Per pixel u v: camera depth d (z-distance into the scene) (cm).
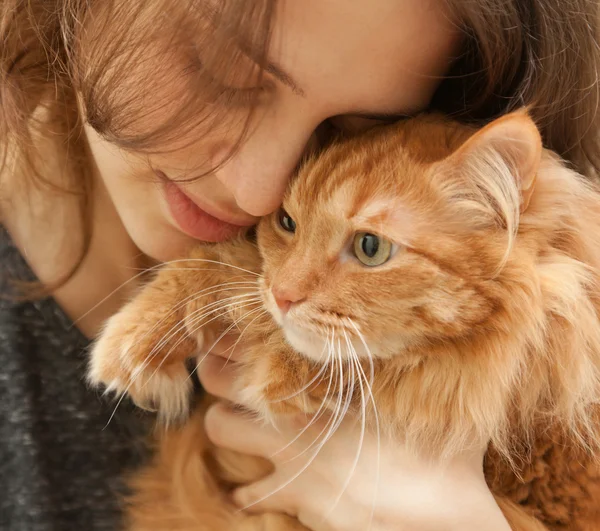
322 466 56
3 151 58
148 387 56
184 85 48
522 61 52
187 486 60
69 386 59
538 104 53
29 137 58
